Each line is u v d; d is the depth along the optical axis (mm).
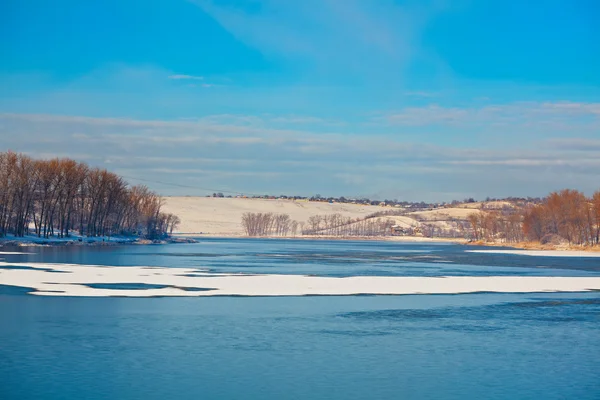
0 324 43406
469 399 29109
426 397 29359
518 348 38875
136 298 56094
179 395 29031
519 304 56969
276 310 51406
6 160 154125
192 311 50000
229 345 38594
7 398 28172
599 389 30734
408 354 37125
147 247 175750
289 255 147625
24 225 166875
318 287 67125
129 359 34875
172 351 36844
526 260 137250
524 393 30047
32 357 34875
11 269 80188
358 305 55125
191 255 135250
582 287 71500
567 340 41250
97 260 105062
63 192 170500
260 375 32406
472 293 64812
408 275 87125
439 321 47594
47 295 56875
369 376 32531
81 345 37781
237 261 115312
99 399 28219
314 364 34656
